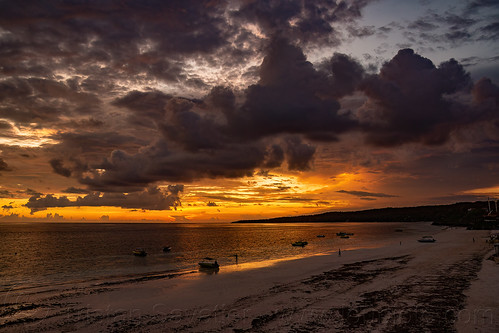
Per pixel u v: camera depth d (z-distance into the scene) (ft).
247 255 204.03
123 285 101.04
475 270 104.58
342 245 265.95
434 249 178.40
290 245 284.20
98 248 267.18
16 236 452.35
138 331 56.39
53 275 136.15
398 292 78.23
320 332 53.21
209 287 93.56
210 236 449.48
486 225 383.45
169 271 138.31
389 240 301.63
